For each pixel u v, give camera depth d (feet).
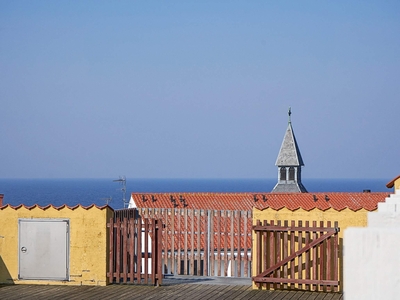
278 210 85.76
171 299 79.00
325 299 78.74
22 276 89.40
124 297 80.38
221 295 81.41
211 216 100.63
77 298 79.87
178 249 108.99
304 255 84.23
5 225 89.76
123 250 89.15
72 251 88.74
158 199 261.44
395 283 32.63
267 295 81.30
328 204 253.44
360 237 33.27
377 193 263.90
